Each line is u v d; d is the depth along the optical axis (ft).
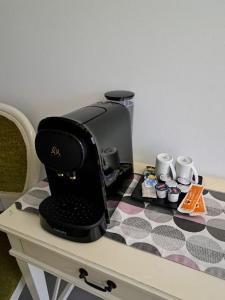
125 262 2.01
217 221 2.36
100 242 2.18
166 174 2.80
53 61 3.17
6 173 3.83
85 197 2.36
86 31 2.80
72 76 3.16
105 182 2.16
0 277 3.04
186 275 1.89
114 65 2.86
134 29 2.59
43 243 2.22
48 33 3.00
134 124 3.14
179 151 3.09
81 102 3.28
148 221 2.37
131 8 2.51
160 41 2.55
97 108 2.30
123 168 2.59
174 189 2.58
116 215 2.44
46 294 3.31
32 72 3.38
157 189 2.60
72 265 2.28
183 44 2.48
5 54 3.42
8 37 3.26
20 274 3.16
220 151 2.87
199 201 2.54
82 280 2.33
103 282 2.17
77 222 2.13
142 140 3.22
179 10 2.35
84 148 1.84
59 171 2.01
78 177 2.22
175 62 2.59
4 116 3.46
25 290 4.16
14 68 3.47
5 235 3.64
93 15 2.68
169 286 1.82
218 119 2.70
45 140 1.88
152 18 2.48
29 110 3.72
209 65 2.47
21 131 3.44
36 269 2.92
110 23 2.66
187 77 2.61
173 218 2.40
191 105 2.74
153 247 2.11
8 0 2.99
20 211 2.56
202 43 2.40
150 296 1.95
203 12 2.28
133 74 2.83
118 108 2.41
